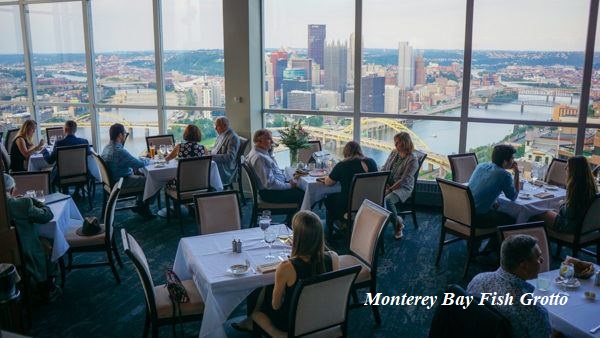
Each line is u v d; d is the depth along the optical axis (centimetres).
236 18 718
